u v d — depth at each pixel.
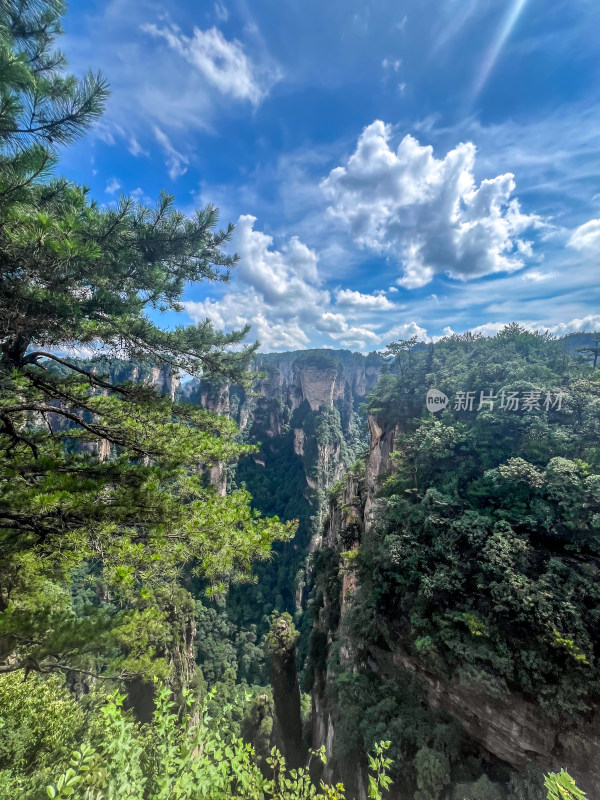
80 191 7.34
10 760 9.39
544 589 14.37
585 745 12.30
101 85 6.45
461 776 13.80
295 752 31.19
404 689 17.25
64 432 9.29
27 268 6.74
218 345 11.40
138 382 10.18
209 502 7.23
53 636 6.43
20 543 6.72
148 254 9.89
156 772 6.00
